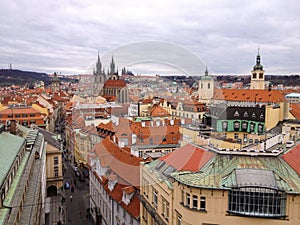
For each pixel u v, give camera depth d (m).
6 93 188.88
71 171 69.88
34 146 42.81
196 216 21.45
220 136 38.59
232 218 21.09
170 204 22.75
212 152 23.94
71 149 75.94
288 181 21.39
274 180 21.12
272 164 23.28
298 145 27.52
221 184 21.27
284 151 26.22
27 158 34.59
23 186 26.97
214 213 21.38
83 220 45.88
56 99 148.12
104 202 38.47
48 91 199.25
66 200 53.84
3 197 22.47
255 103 101.88
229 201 21.12
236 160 23.50
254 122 68.06
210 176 22.00
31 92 198.75
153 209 25.17
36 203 29.86
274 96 101.81
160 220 23.55
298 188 20.62
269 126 66.88
